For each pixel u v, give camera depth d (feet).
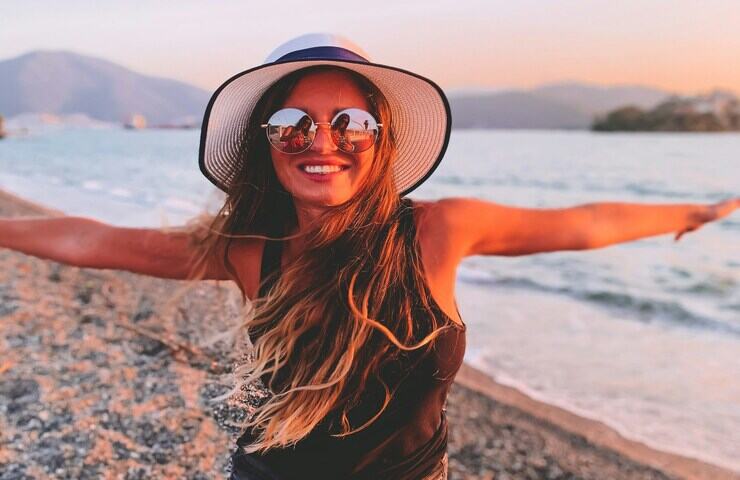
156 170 150.92
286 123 5.38
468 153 198.70
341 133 5.34
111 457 13.06
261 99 5.75
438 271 5.68
